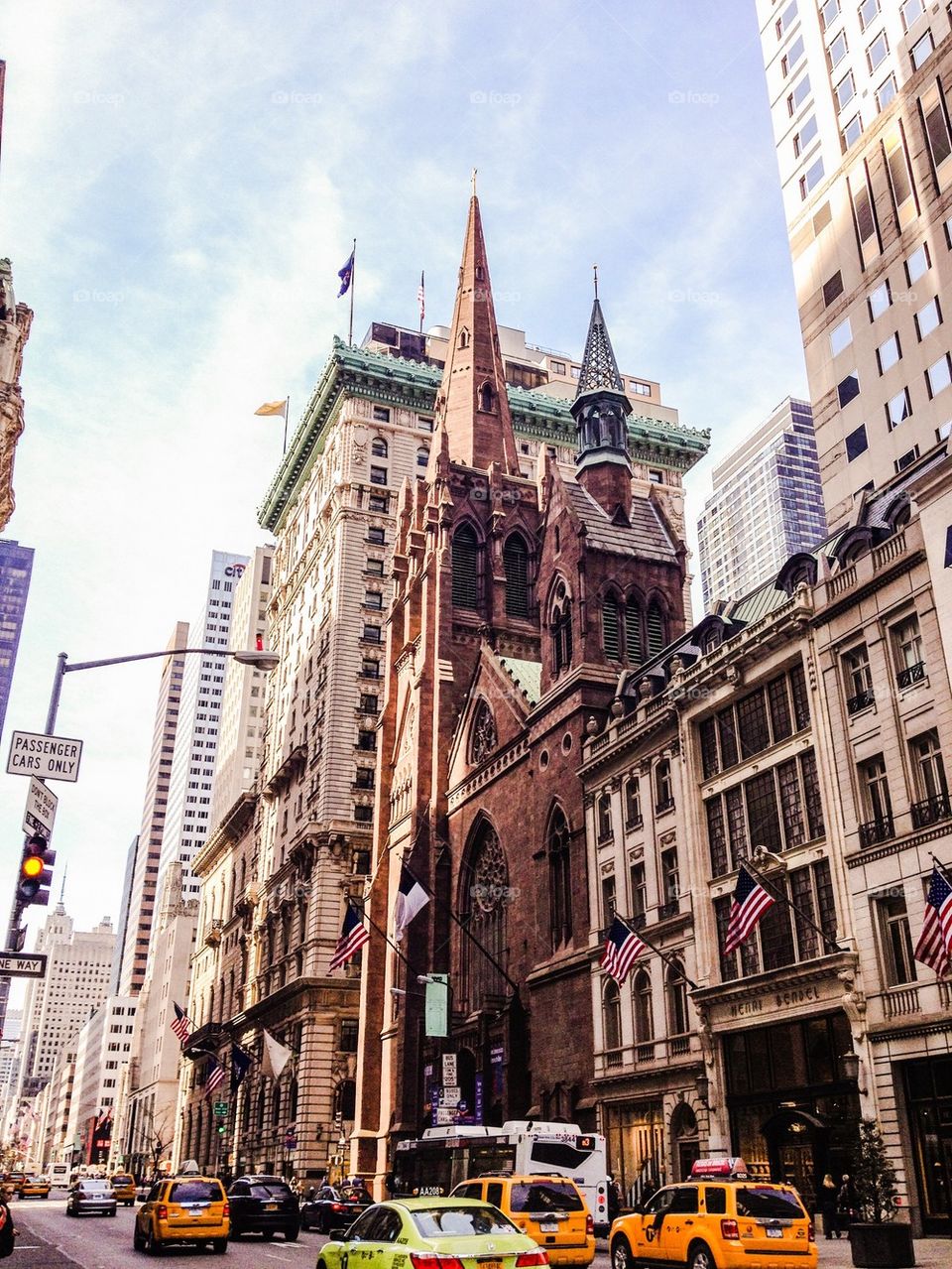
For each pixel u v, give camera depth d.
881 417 55.12
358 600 94.94
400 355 116.62
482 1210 15.77
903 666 33.16
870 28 60.34
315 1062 78.94
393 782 72.06
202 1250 31.53
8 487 71.44
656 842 43.06
